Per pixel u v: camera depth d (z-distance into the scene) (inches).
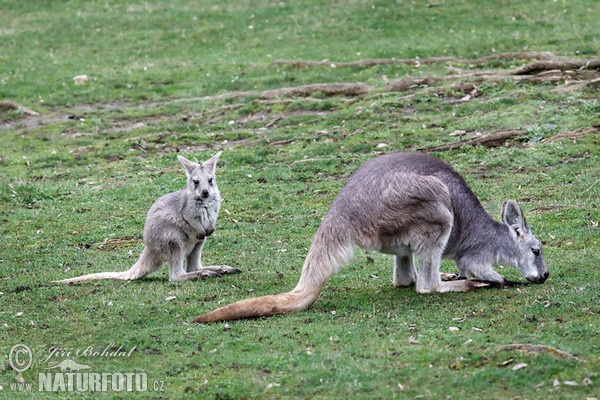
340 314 395.9
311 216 592.1
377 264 489.4
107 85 1017.5
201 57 1099.3
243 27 1213.1
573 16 1093.1
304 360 341.4
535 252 423.2
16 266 514.9
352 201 403.9
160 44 1176.8
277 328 377.7
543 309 381.1
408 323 377.1
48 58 1146.0
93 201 657.6
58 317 413.1
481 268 426.0
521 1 1179.3
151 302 430.9
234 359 348.2
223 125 834.8
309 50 1071.0
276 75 985.5
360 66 976.9
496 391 305.9
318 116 821.2
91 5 1403.8
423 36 1073.5
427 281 415.2
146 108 927.7
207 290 448.5
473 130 732.0
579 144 674.2
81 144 823.1
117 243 562.9
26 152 815.1
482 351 334.0
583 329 350.9
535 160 654.5
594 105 746.8
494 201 584.7
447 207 408.5
